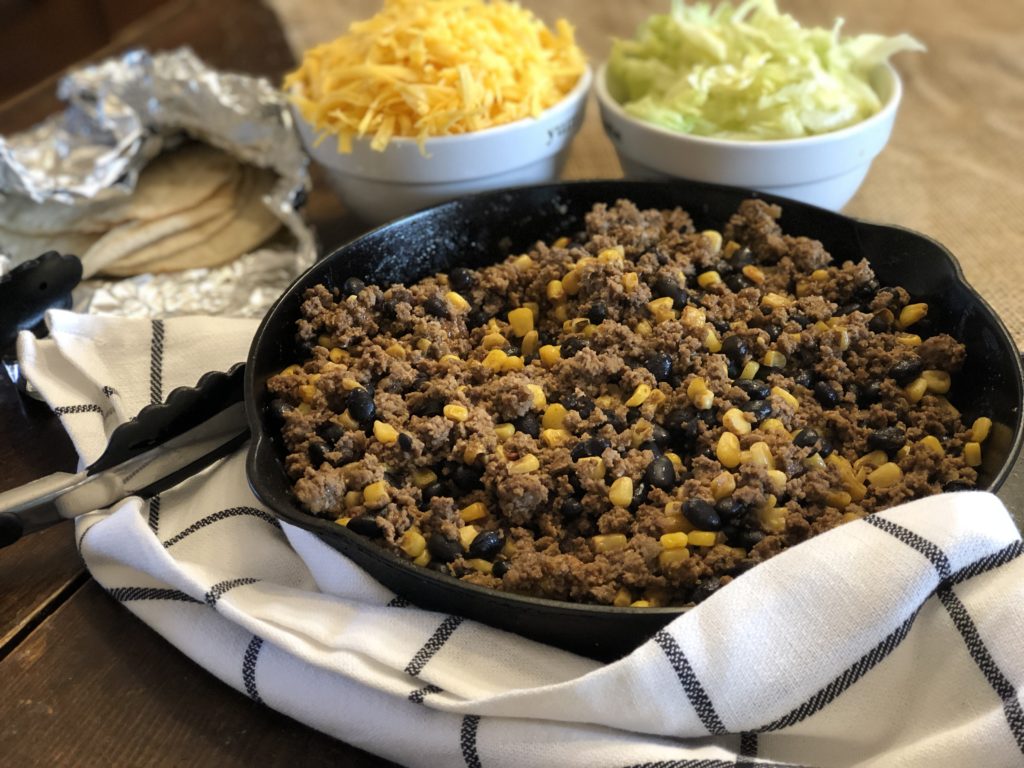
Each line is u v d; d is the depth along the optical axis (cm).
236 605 27
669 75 45
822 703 24
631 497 28
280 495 28
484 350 35
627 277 35
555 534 29
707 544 27
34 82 82
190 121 49
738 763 23
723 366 32
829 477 29
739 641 23
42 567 31
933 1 67
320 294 35
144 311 42
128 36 67
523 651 26
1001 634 23
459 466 30
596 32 65
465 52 41
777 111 42
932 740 22
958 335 33
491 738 24
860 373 33
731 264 37
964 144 52
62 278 38
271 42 65
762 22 46
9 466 35
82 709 27
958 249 44
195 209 48
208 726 26
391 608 27
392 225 37
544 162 44
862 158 42
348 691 25
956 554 23
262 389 32
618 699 23
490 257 40
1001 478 26
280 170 48
